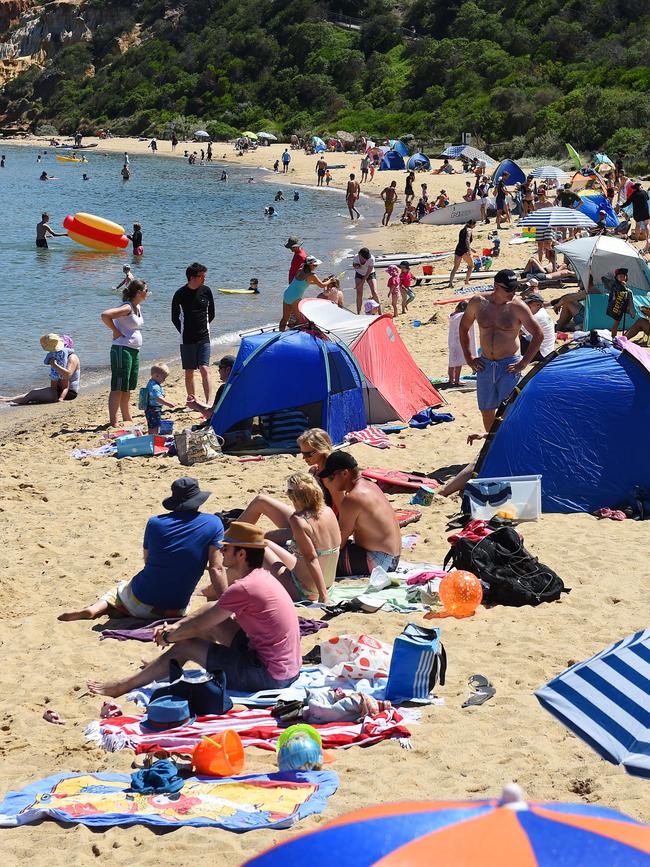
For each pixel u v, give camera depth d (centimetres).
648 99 6444
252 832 485
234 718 600
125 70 12450
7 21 15600
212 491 1077
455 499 1013
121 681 644
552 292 2181
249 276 2964
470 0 9994
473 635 713
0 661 699
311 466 873
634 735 376
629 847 218
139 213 4819
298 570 776
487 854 211
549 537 901
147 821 496
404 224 4147
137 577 771
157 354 2006
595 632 708
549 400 995
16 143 11412
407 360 1372
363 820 233
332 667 657
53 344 1597
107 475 1162
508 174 4694
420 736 576
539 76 8006
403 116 8681
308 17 11269
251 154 8819
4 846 483
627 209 3459
